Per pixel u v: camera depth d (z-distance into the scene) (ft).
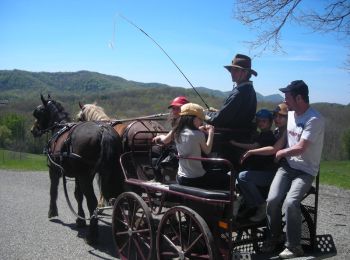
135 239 16.92
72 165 21.24
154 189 16.08
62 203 31.58
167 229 15.74
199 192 13.98
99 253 19.69
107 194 19.79
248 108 16.89
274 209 14.79
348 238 22.89
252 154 15.60
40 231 23.45
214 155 16.67
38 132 29.32
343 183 44.75
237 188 15.84
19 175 48.88
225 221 13.64
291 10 30.78
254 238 15.70
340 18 30.55
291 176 15.21
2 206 30.12
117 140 20.15
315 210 15.57
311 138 14.62
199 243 14.66
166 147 18.10
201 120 15.60
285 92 15.12
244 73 17.10
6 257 18.93
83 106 26.16
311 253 15.10
